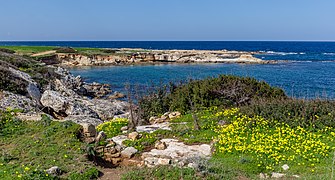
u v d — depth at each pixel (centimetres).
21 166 1176
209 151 1415
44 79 3441
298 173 1146
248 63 9119
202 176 1087
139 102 2278
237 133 1566
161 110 2211
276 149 1345
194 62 9638
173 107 2155
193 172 1112
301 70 7056
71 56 9062
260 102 1895
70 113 2398
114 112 2900
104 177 1155
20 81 2652
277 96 2139
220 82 2239
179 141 1556
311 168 1179
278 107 1777
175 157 1358
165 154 1396
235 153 1345
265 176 1128
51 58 8662
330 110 1695
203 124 1745
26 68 3934
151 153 1417
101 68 8050
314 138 1460
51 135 1516
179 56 9906
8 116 1873
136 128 1786
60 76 4156
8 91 2381
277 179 1082
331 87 4609
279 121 1675
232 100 2144
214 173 1115
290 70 7075
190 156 1325
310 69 7269
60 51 9444
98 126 1953
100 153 1412
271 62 9256
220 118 1812
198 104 2073
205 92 2138
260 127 1638
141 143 1527
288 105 1786
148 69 7700
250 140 1473
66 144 1405
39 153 1309
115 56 9388
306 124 1603
